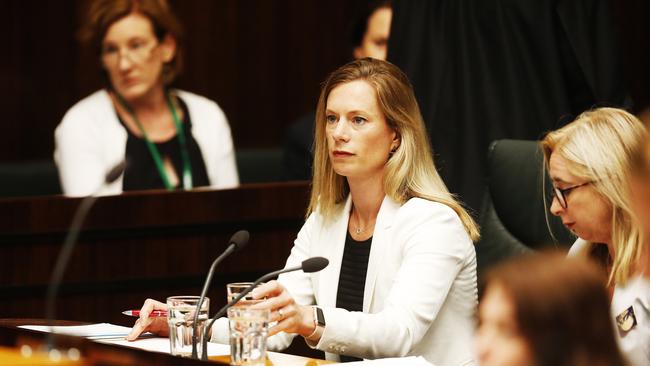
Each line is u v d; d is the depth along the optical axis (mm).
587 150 7656
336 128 8648
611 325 3469
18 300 10914
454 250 8422
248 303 7258
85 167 13648
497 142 10133
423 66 11320
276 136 19125
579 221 7770
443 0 11289
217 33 18844
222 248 11586
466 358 8531
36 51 17719
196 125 14203
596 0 11211
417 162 8688
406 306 8023
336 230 9008
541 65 11102
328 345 7539
